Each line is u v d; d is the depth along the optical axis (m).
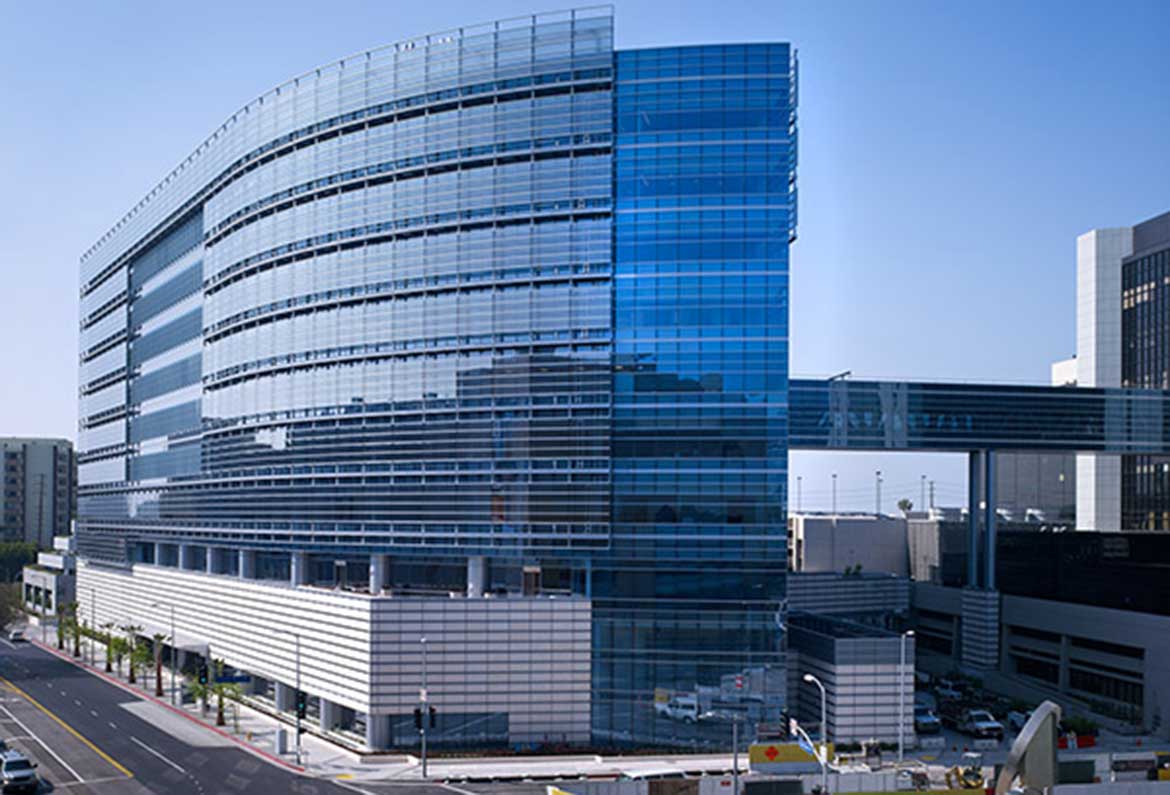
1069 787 55.06
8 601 162.75
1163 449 103.69
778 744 69.44
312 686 84.50
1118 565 94.94
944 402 100.81
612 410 79.62
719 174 79.44
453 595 84.00
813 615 93.88
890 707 76.12
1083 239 149.12
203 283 113.94
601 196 80.75
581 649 78.00
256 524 100.31
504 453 82.19
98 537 148.38
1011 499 173.25
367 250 90.00
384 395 88.25
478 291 84.12
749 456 78.12
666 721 76.81
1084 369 147.88
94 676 111.75
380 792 64.31
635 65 80.75
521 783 66.75
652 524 78.44
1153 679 85.62
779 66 79.31
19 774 63.56
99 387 153.38
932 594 122.12
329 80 92.94
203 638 105.62
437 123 86.31
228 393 106.50
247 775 68.50
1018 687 97.56
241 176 104.19
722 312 79.00
